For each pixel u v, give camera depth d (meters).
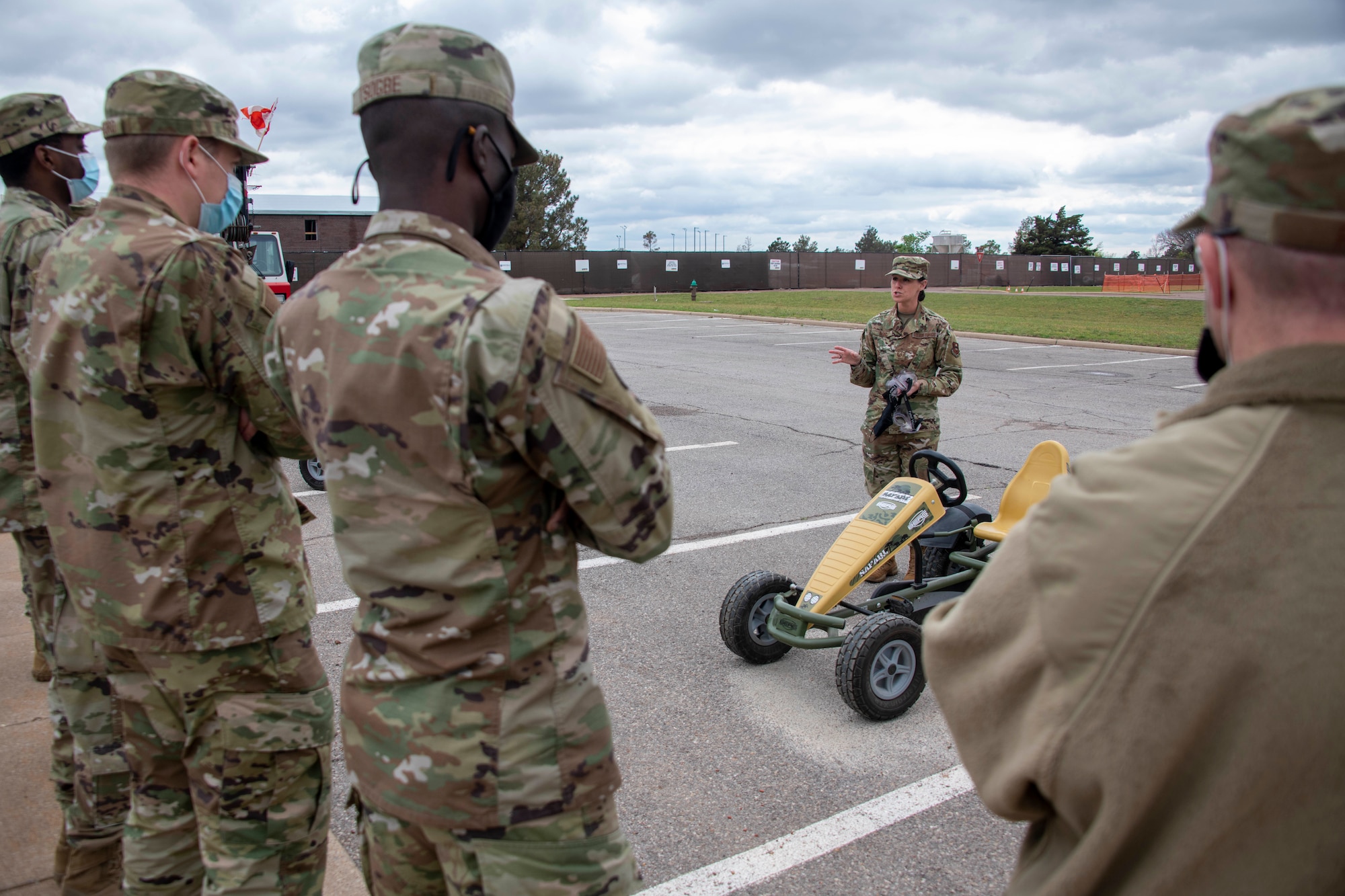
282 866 2.05
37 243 2.47
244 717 1.98
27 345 2.42
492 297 1.35
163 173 1.96
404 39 1.46
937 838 2.96
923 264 5.15
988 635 1.00
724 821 3.05
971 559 4.32
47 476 1.96
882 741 3.58
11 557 5.56
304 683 2.05
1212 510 0.87
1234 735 0.85
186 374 1.84
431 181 1.47
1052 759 0.91
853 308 31.22
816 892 2.71
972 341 19.59
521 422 1.34
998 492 7.16
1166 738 0.86
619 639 4.49
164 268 1.79
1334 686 0.82
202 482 1.90
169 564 1.89
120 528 1.90
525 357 1.33
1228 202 0.88
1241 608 0.84
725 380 13.34
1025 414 10.55
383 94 1.45
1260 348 0.91
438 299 1.37
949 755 3.47
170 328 1.80
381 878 1.60
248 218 7.93
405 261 1.44
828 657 4.34
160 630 1.90
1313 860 0.85
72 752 2.44
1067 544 0.93
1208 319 1.00
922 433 5.23
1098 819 0.91
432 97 1.44
